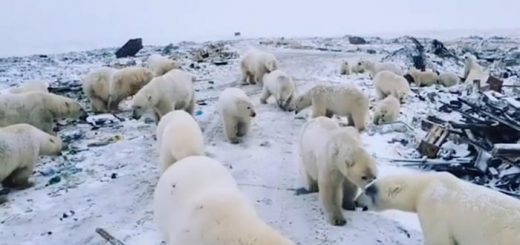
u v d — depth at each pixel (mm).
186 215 3430
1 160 6547
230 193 3504
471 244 3904
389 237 5305
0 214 6141
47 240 5508
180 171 3951
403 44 30625
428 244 4367
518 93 12609
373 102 11984
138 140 9180
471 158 7102
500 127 7629
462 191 4203
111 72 11695
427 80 15047
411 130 8938
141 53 25969
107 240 5449
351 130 6051
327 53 25328
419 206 4516
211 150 8383
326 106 9570
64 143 8992
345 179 5797
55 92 13656
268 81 11781
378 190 4816
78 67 20188
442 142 7691
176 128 5801
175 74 10336
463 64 20844
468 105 9758
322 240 5309
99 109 11586
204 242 3178
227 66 19484
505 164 6617
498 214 3814
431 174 4656
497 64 19359
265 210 6031
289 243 3039
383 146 8250
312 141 6133
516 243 3598
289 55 24141
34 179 7285
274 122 10234
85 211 6195
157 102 9867
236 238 3092
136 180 7176
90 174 7453
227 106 8742
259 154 8156
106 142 9039
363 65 17359
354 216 5812
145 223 5820
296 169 7426
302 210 6008
